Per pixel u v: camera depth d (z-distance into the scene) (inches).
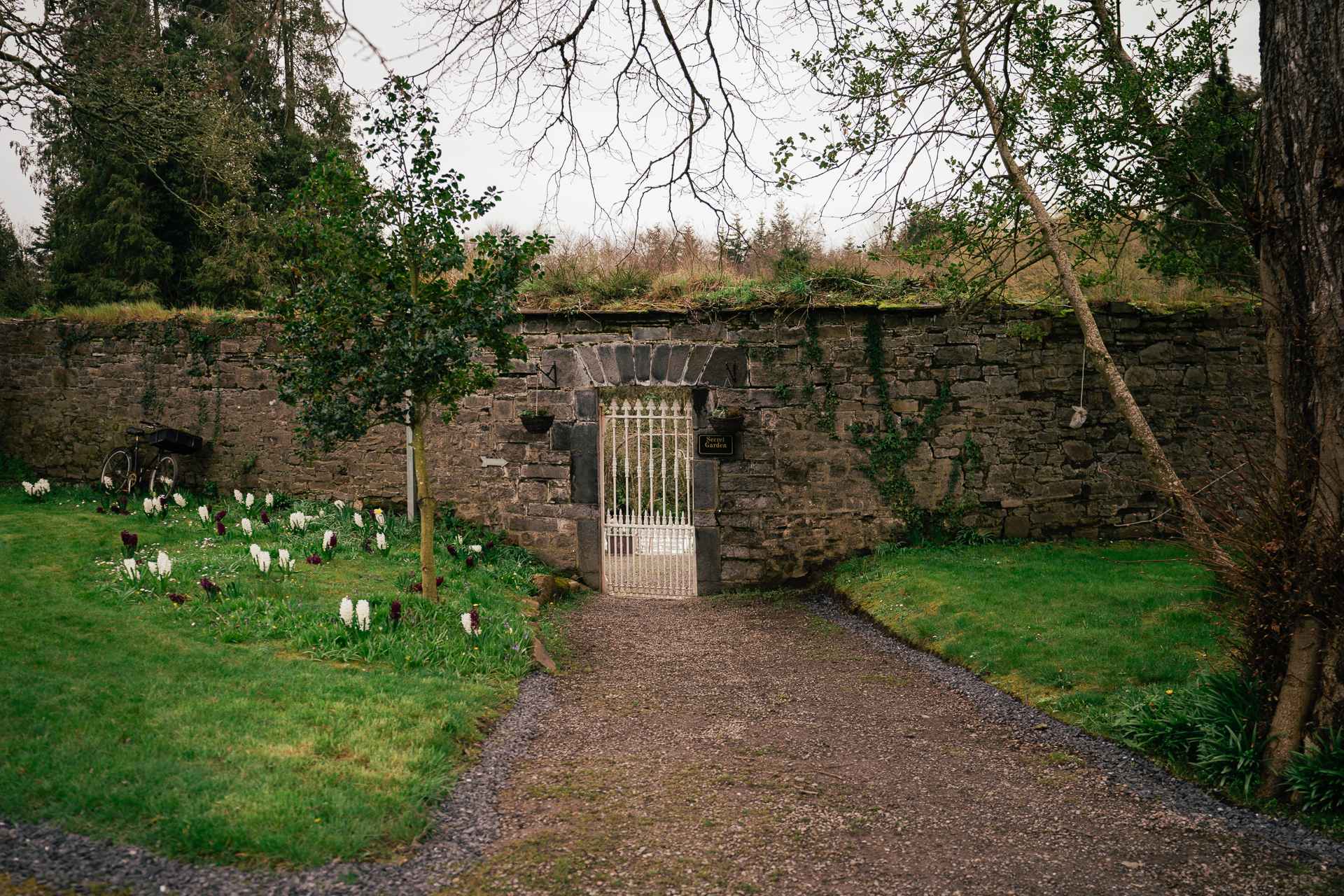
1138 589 299.4
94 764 143.7
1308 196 159.8
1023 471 403.2
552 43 227.3
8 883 111.3
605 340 414.0
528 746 192.9
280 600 266.4
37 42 316.5
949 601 307.3
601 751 191.2
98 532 325.1
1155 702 192.4
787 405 406.3
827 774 177.6
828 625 331.0
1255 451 177.6
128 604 242.5
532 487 420.5
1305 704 159.5
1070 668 233.1
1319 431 158.2
